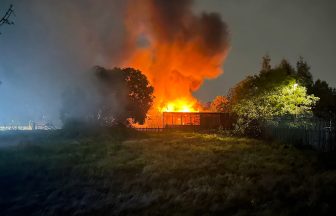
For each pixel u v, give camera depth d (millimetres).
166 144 33344
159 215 11484
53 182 17062
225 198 12789
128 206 12352
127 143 35094
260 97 37062
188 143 33938
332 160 20812
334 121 24000
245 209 11516
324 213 10625
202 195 13258
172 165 20078
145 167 19688
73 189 15516
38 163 21906
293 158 22016
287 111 34469
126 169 20062
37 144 33906
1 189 16094
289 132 31594
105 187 15594
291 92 35062
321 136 25375
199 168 19328
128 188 15164
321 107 39875
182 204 12344
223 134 45844
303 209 11133
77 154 26062
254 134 41250
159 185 15422
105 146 32188
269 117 36938
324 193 12562
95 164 21516
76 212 12125
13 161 22656
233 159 22422
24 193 15250
